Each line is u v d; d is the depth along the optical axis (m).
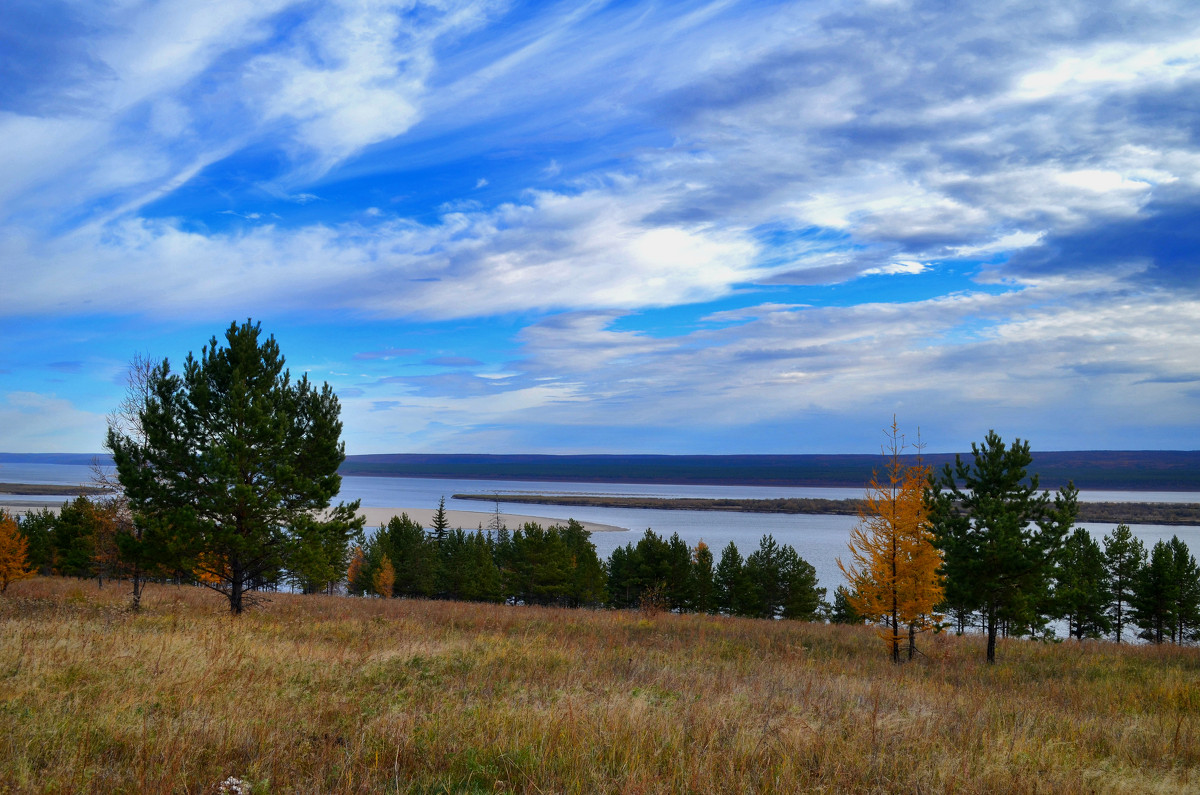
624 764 5.73
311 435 18.81
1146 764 7.27
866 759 6.46
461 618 22.69
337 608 24.59
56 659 9.29
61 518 40.97
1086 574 43.50
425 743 6.23
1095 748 7.86
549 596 57.69
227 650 10.66
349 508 19.64
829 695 10.00
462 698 8.53
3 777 5.05
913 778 5.97
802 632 25.78
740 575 52.22
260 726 6.55
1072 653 23.39
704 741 6.70
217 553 17.78
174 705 7.29
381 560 57.28
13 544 27.75
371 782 5.26
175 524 16.55
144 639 11.20
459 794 5.24
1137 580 46.34
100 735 6.13
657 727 7.05
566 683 9.79
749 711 8.15
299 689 8.54
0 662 8.95
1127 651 24.50
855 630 27.86
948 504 20.47
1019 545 18.72
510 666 11.33
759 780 5.71
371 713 7.46
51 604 18.23
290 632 15.28
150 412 16.91
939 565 19.11
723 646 19.17
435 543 66.69
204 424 17.72
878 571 19.45
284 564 18.36
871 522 19.78
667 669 11.86
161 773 5.13
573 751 6.03
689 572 51.38
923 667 18.28
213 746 5.97
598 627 22.20
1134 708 11.06
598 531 159.88
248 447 17.44
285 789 4.98
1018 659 21.50
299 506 18.59
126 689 7.91
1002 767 6.34
